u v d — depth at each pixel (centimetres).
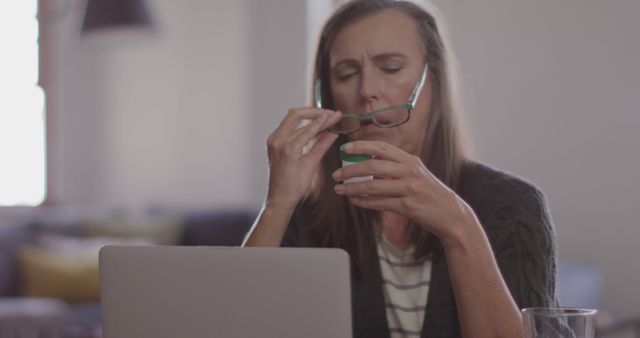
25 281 512
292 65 566
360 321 175
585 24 432
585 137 432
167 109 618
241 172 591
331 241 181
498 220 172
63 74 632
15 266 516
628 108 423
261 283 123
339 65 176
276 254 123
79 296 511
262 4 580
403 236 174
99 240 546
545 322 124
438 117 178
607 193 428
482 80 456
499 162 452
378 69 172
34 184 627
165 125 619
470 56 459
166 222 566
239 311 124
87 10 422
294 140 171
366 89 171
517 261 169
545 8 441
